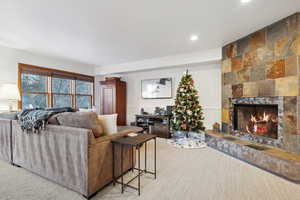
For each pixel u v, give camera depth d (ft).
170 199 5.31
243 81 9.71
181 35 9.52
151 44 11.07
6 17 7.39
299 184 6.22
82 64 17.19
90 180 5.18
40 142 6.42
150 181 6.50
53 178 6.11
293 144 7.16
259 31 8.71
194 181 6.51
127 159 7.20
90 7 6.63
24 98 12.72
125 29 8.75
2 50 11.25
